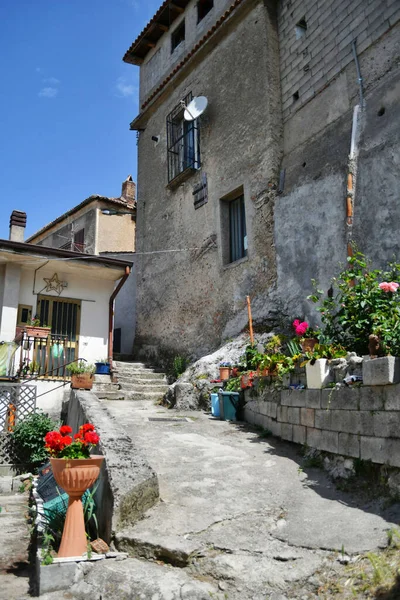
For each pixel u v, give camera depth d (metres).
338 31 9.49
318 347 5.40
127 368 11.92
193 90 13.06
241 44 11.59
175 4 14.06
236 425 6.90
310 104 9.89
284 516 3.80
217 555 3.30
